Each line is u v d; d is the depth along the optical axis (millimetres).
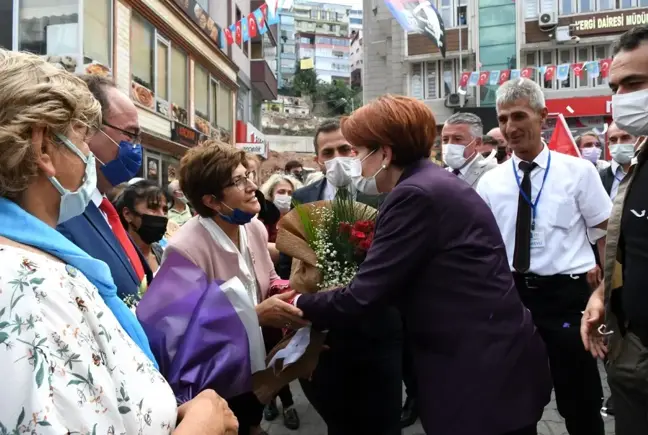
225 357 1800
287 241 2182
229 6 22453
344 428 2316
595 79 22062
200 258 2021
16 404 816
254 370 1949
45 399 829
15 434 810
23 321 857
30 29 9953
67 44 10023
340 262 2137
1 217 988
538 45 22500
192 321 1823
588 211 2725
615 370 1977
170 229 4285
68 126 1070
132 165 2164
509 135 2842
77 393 880
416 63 23984
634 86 1960
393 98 1964
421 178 1823
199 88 17594
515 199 2840
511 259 2814
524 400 1720
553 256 2688
